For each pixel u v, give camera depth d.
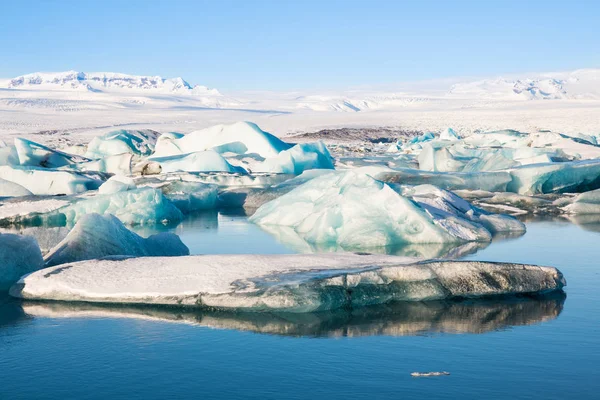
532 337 5.54
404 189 13.74
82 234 8.48
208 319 6.08
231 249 10.62
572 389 4.41
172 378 4.68
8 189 17.44
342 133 58.59
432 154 24.39
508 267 7.16
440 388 4.43
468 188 18.39
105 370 4.85
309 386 4.49
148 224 14.35
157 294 6.53
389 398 4.27
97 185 19.45
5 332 5.79
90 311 6.39
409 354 5.12
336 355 5.11
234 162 24.77
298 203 13.93
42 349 5.33
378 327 5.83
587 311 6.34
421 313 6.27
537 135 31.48
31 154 24.20
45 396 4.41
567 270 8.48
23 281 7.14
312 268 7.00
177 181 18.44
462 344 5.36
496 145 32.25
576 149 28.03
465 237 11.20
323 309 6.36
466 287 6.88
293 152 23.48
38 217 14.36
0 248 7.78
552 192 19.08
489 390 4.39
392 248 10.48
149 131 39.72
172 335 5.64
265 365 4.91
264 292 6.29
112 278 6.98
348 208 11.57
